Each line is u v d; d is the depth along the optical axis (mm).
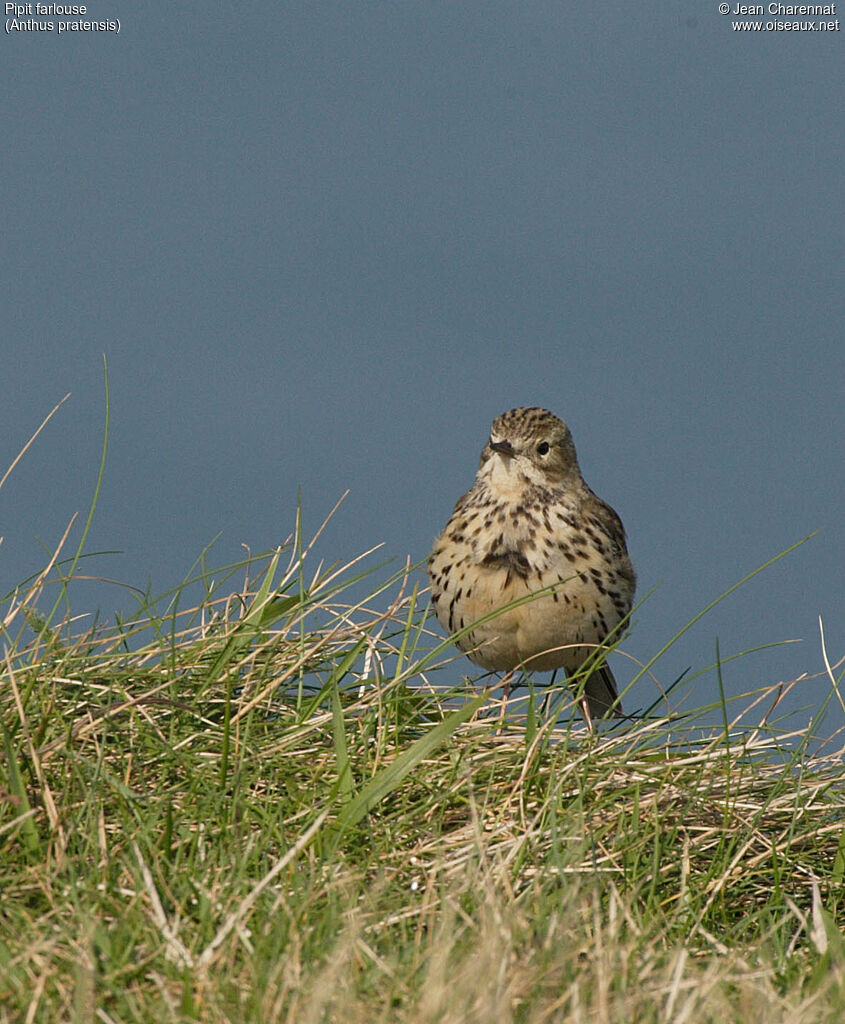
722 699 11227
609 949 8141
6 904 8570
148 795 10078
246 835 9758
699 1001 7879
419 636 12711
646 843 10430
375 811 10430
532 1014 7555
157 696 11117
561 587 14492
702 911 9852
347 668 11906
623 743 11680
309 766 10750
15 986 7605
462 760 10891
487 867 9406
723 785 11336
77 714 10820
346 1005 7430
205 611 12375
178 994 7746
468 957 7984
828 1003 8023
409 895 9227
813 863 10781
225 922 8453
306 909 8664
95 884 8844
